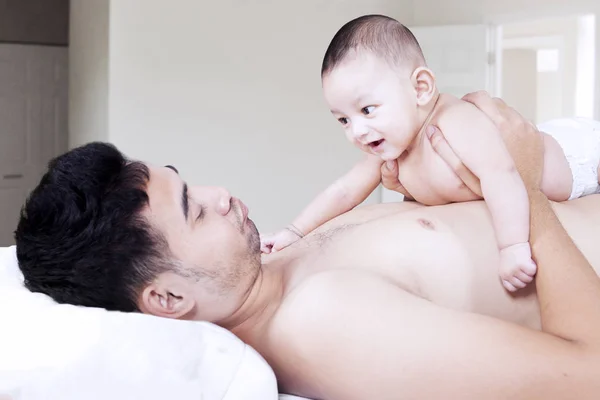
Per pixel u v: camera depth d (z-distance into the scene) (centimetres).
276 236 176
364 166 176
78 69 620
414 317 113
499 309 137
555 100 1253
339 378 117
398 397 112
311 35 625
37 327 111
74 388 105
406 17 707
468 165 140
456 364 109
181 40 564
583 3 626
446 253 137
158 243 120
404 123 146
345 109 150
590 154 170
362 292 119
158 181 125
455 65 652
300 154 627
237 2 588
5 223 703
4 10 693
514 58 1229
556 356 107
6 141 702
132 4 538
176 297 125
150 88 552
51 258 120
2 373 104
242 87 595
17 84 705
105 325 110
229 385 115
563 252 126
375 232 143
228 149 592
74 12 630
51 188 122
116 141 538
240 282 129
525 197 134
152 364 109
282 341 124
